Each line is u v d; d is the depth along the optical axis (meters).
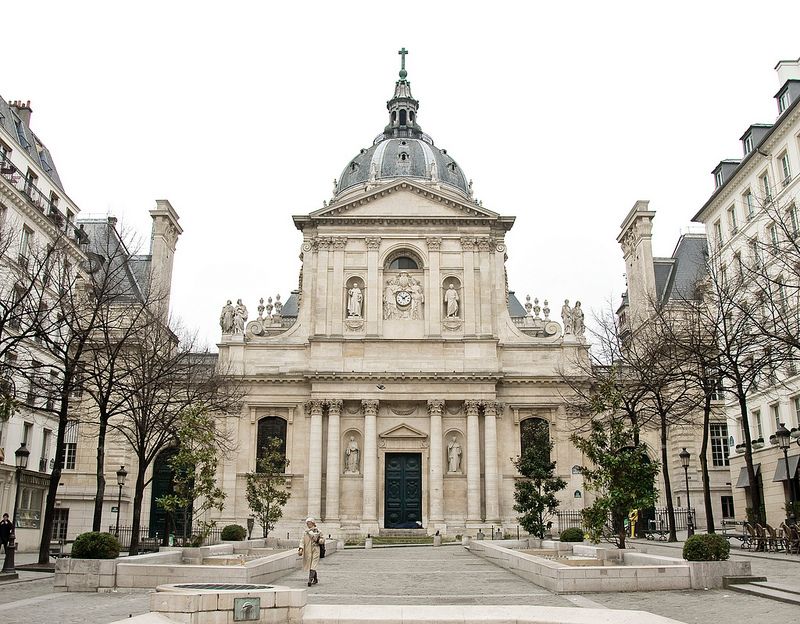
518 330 58.00
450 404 55.84
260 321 58.19
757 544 30.89
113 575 21.39
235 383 53.88
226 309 57.97
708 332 35.28
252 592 14.05
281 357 56.97
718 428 55.22
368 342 56.12
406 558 34.94
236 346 56.94
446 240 58.59
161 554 25.28
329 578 25.25
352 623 13.75
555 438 55.66
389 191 59.19
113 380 36.81
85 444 53.66
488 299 57.41
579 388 52.38
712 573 20.33
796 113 41.09
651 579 20.27
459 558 34.81
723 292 38.47
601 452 28.66
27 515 45.12
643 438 57.25
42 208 44.38
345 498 54.12
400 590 21.58
